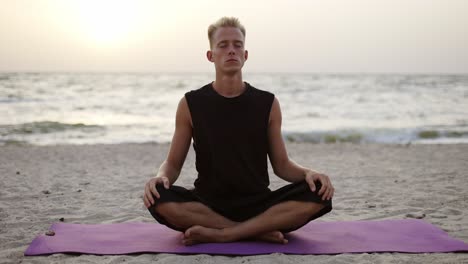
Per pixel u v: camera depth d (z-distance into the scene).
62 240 3.28
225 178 3.13
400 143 11.67
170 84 42.16
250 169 3.15
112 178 6.52
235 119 3.13
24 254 3.00
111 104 23.16
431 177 6.52
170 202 3.03
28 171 7.10
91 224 3.81
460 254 3.03
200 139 3.15
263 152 3.21
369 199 5.05
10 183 6.01
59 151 9.55
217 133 3.12
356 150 10.04
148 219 4.10
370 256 2.96
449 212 4.35
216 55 3.10
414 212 4.35
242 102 3.15
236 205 3.14
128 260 2.89
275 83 44.19
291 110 20.95
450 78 57.56
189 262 2.81
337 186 5.93
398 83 44.28
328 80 50.38
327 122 16.47
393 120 17.05
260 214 3.12
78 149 9.91
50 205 4.72
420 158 8.68
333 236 3.38
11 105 21.73
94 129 14.30
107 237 3.36
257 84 42.50
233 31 3.08
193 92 3.23
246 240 3.22
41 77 50.44
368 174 6.91
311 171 3.07
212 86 3.24
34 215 4.28
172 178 3.25
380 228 3.59
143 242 3.22
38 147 10.20
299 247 3.11
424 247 3.13
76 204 4.79
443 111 20.33
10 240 3.45
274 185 6.13
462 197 5.06
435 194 5.26
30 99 25.27
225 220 3.17
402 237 3.36
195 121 3.16
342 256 2.94
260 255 2.95
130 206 4.69
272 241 3.17
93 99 25.97
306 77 59.06
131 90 34.19
